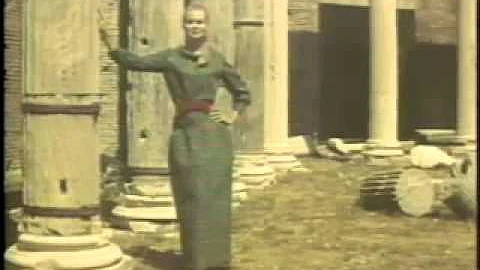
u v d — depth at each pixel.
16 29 7.82
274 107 9.76
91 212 5.36
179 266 5.73
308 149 10.78
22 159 5.34
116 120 8.98
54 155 5.23
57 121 5.20
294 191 8.27
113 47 5.48
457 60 9.49
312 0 11.59
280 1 9.86
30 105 5.22
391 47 10.13
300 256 6.20
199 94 5.51
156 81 6.88
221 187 5.62
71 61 5.18
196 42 5.49
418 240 6.51
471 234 6.78
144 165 6.91
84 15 5.21
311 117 11.48
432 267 5.95
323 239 6.52
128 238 6.50
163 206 6.82
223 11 7.66
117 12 7.89
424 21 10.78
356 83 11.66
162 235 6.62
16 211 6.54
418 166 8.23
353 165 9.94
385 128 10.02
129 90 6.95
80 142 5.27
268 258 6.05
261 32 8.93
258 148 8.88
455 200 7.43
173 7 6.70
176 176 5.60
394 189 7.61
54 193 5.25
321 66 11.66
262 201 7.90
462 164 7.56
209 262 5.64
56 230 5.28
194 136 5.54
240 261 5.94
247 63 8.92
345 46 11.74
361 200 7.75
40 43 5.16
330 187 8.45
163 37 6.68
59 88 5.18
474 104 9.48
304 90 11.49
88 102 5.26
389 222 7.13
